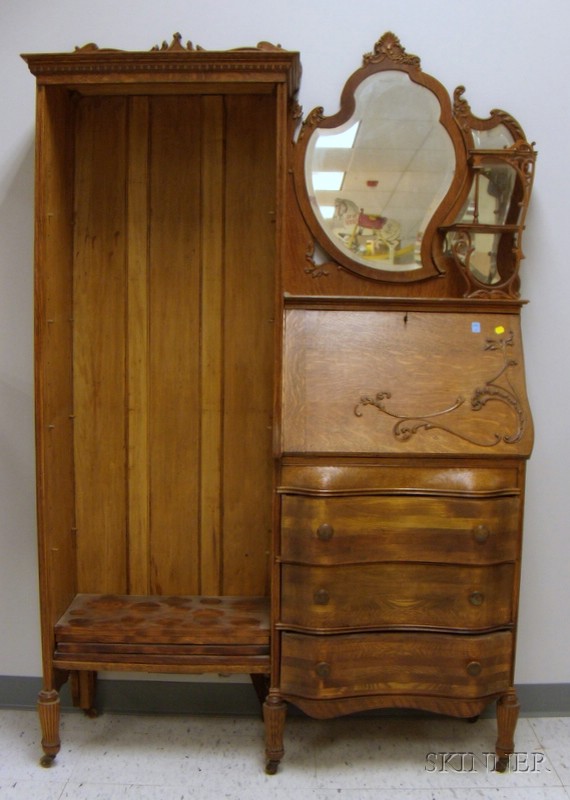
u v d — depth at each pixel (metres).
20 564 2.11
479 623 1.73
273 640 1.76
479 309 1.81
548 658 2.13
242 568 2.04
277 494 1.73
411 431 1.73
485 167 1.89
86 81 1.66
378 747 1.95
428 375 1.77
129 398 2.00
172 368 1.99
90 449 2.01
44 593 1.78
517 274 1.85
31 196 1.99
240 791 1.77
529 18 1.93
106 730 2.03
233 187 1.94
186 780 1.81
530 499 2.08
